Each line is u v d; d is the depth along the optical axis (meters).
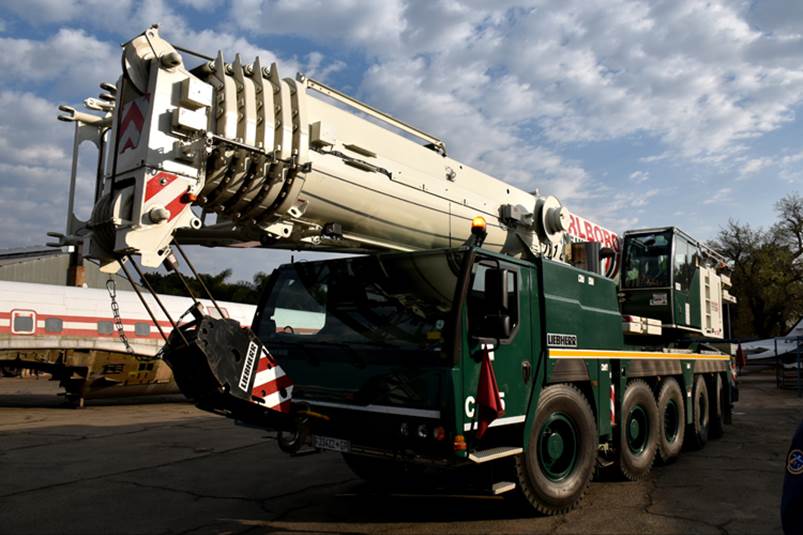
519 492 5.06
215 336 3.98
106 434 10.55
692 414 8.84
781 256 41.66
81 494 6.10
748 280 42.78
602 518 5.25
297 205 4.61
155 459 8.09
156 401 18.25
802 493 2.85
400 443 4.50
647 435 7.12
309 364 5.09
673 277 8.92
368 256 5.14
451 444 4.25
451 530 4.89
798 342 21.59
